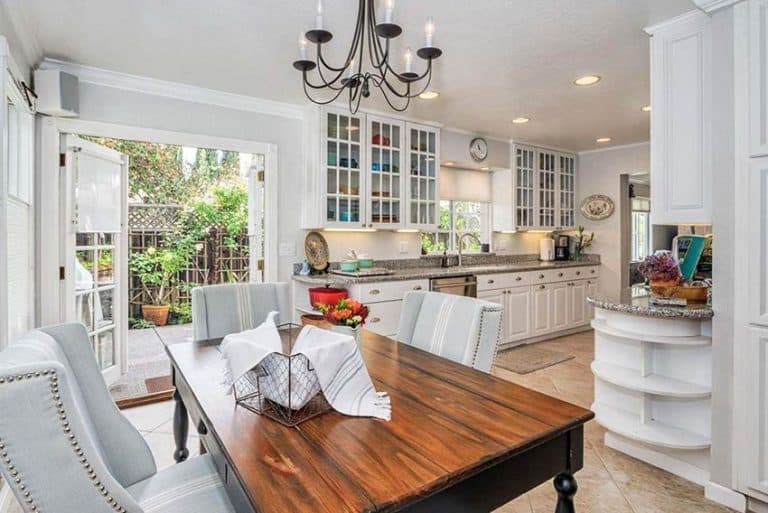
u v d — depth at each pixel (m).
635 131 4.75
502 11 2.25
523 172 5.39
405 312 2.24
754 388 1.90
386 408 1.28
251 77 3.16
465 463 0.98
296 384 1.25
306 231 3.99
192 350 1.95
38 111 2.77
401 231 4.59
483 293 4.51
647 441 2.19
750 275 1.91
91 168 3.25
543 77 3.18
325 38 1.64
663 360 2.38
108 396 1.38
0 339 2.00
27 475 0.79
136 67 2.97
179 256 6.46
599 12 2.25
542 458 1.16
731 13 1.95
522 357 4.43
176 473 1.39
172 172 6.70
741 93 1.92
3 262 2.02
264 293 2.52
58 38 2.54
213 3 2.17
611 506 1.98
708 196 2.15
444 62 2.89
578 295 5.53
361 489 0.87
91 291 3.35
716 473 2.03
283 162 3.85
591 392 3.43
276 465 0.97
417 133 4.36
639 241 7.16
